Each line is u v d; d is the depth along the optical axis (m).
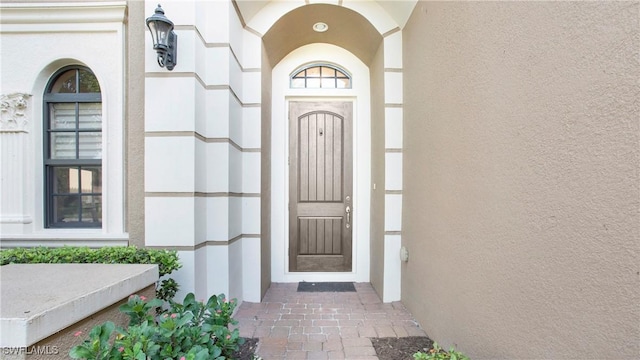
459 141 1.67
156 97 2.14
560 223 0.99
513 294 1.22
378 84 3.00
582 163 0.91
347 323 2.31
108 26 2.55
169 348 1.16
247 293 2.77
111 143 2.55
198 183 2.23
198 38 2.24
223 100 2.40
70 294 1.21
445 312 1.83
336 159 3.47
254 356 1.84
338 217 3.46
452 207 1.75
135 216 2.24
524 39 1.16
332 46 3.42
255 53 2.81
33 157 2.59
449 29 1.80
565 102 0.97
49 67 2.61
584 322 0.90
